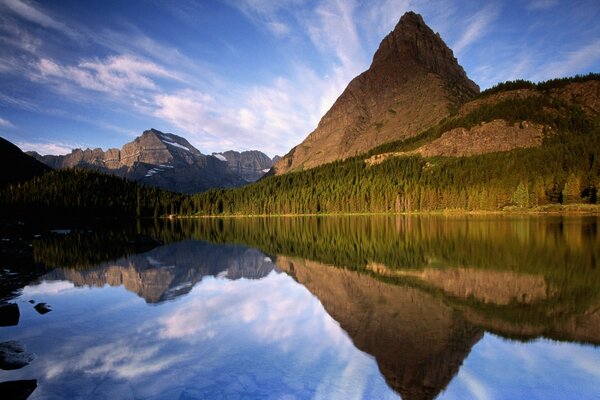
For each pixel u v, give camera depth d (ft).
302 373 35.76
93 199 487.61
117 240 192.34
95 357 40.14
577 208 339.36
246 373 35.78
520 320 51.47
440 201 457.68
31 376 35.40
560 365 37.29
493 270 89.04
